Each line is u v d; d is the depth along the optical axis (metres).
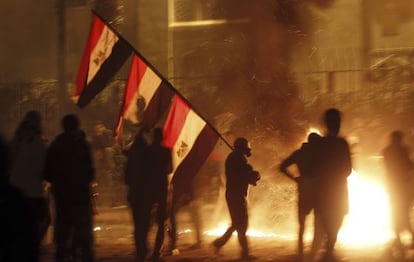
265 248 11.93
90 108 20.16
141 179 10.30
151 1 23.98
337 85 19.31
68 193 9.65
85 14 24.66
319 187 8.99
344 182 9.00
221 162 13.68
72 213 9.73
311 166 9.08
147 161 10.31
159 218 10.59
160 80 11.12
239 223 10.80
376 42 21.28
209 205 14.96
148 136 11.12
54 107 20.14
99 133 17.22
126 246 12.71
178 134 11.15
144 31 24.00
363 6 20.97
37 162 9.74
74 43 24.52
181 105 11.16
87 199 9.81
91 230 10.02
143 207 10.32
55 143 9.70
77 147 9.71
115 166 17.48
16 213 4.27
